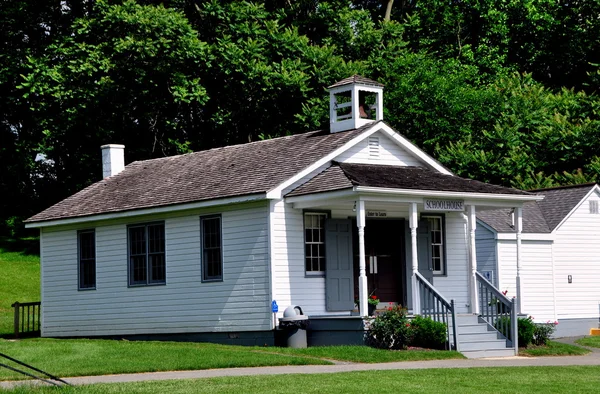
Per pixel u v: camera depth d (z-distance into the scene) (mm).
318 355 23172
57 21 49562
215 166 30906
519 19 57938
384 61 46906
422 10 56219
